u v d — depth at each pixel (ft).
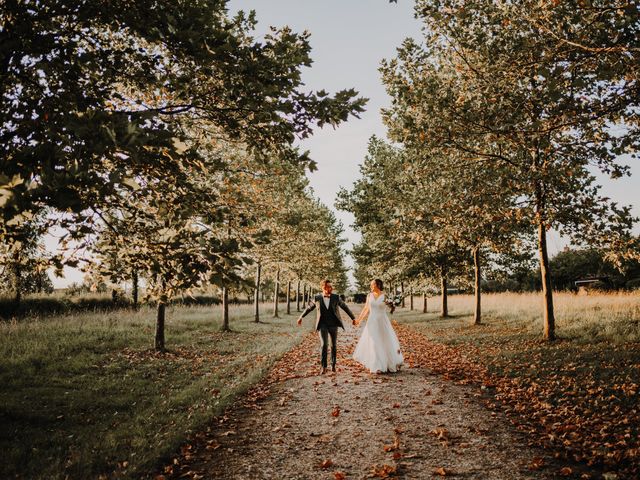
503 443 15.16
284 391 24.50
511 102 21.86
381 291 29.99
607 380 22.49
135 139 8.96
